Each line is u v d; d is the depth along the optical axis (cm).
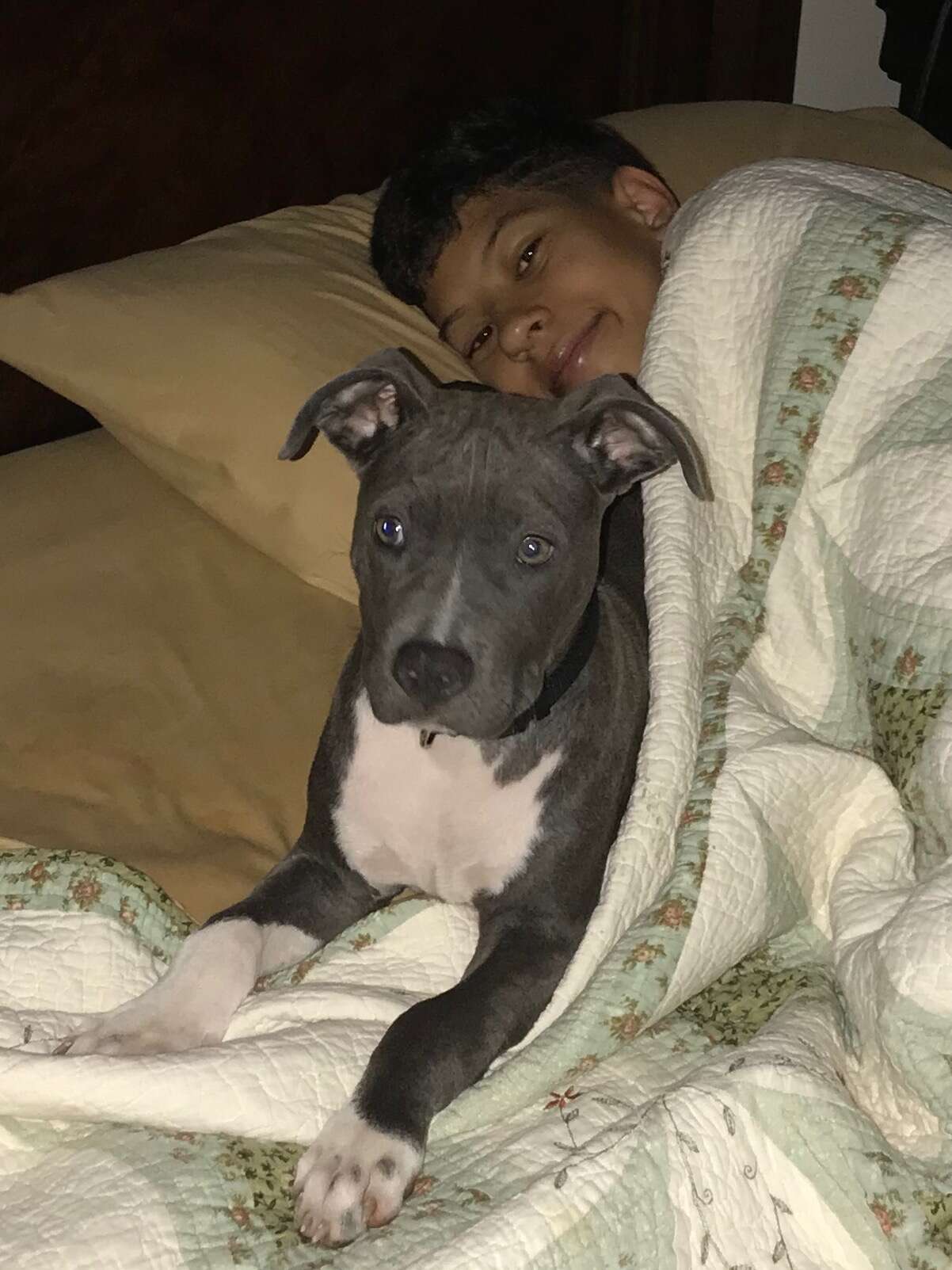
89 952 216
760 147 368
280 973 228
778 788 225
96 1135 184
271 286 306
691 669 232
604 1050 201
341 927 239
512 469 206
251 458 290
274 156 350
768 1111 186
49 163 313
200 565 298
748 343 267
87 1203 171
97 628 278
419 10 363
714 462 263
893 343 252
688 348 268
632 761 239
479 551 202
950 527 231
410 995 222
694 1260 173
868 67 493
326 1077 193
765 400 259
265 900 230
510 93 387
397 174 328
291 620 290
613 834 236
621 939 211
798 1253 180
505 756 223
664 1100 183
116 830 242
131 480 315
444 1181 185
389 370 216
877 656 234
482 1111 193
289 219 335
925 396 245
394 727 223
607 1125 191
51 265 321
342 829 233
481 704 200
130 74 318
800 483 253
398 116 371
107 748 255
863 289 254
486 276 313
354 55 354
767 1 447
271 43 338
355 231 340
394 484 208
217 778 255
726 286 270
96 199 323
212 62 330
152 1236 168
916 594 229
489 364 322
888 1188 184
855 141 372
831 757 228
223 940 216
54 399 340
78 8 305
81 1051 192
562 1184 171
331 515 290
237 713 268
